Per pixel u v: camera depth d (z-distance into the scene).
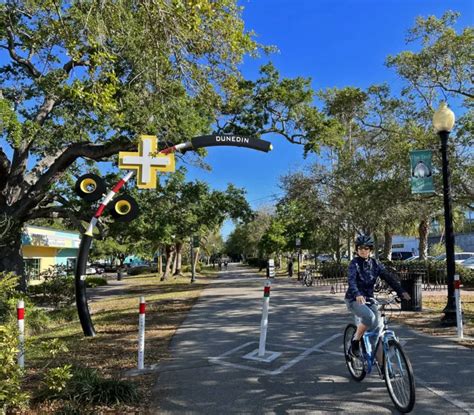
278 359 7.15
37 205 17.70
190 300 17.42
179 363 7.09
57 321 14.33
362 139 21.53
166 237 25.53
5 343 4.67
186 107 12.96
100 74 8.63
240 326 10.45
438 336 8.57
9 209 16.22
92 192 10.47
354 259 5.72
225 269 64.06
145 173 10.58
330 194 26.75
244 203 24.39
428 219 26.61
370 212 21.16
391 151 17.23
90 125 14.42
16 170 16.69
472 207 16.70
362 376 5.71
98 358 7.58
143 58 9.34
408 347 7.65
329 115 20.72
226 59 8.52
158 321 11.88
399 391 4.84
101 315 14.16
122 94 11.51
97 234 17.00
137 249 42.09
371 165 19.05
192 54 8.30
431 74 15.41
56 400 5.19
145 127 12.16
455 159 14.88
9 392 4.53
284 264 57.22
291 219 34.72
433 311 11.87
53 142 15.12
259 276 38.06
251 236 59.25
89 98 8.57
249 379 6.10
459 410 4.77
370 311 5.39
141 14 7.96
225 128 15.95
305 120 15.91
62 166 16.31
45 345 5.22
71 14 8.30
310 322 10.66
